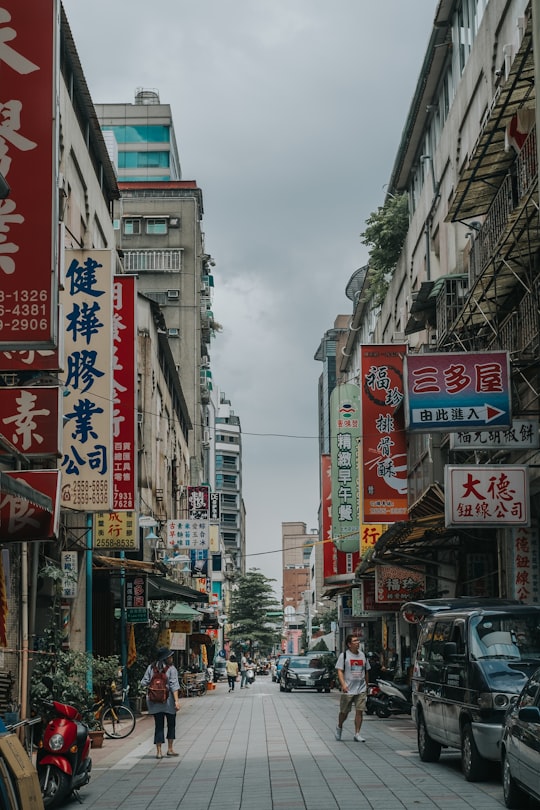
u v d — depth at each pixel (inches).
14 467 558.9
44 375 623.5
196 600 1390.3
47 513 466.6
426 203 1266.0
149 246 2583.7
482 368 601.6
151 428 1539.1
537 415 681.0
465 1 1048.8
